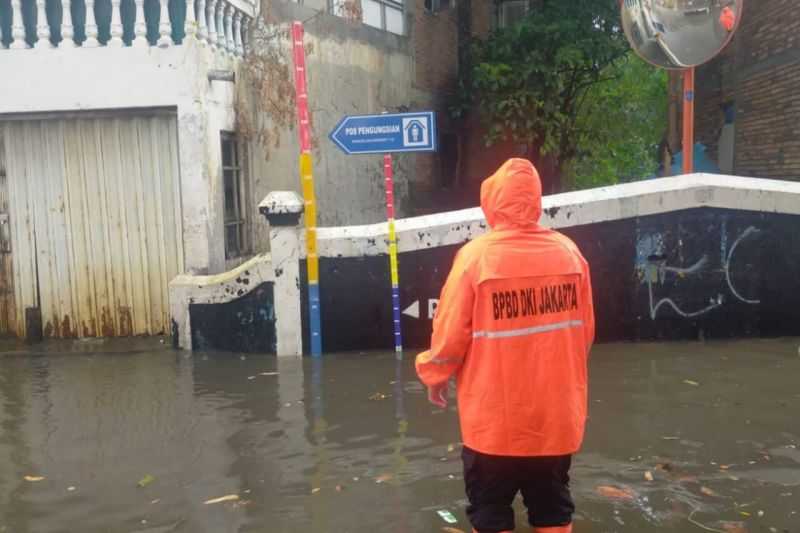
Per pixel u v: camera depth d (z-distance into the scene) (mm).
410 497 3979
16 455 4766
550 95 14133
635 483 4082
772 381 5844
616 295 7117
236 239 8750
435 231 6977
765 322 7191
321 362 6797
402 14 13289
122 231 8109
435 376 3182
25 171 8070
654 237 7051
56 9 7836
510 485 3145
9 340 8219
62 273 8180
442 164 15383
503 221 3158
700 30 7344
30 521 3846
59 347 7844
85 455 4734
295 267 7035
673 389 5691
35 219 8133
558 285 3088
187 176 7727
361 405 5531
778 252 7109
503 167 3213
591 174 17812
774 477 4121
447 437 4832
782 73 10977
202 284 7289
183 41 7625
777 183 7168
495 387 3047
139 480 4316
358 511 3836
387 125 6781
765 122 11672
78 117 7965
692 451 4508
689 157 7703
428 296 7070
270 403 5652
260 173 9086
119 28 7664
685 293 7125
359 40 11461
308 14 9969
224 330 7297
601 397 5543
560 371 3066
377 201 12156
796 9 10445
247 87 8875
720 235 7059
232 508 3916
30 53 7707
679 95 15492
